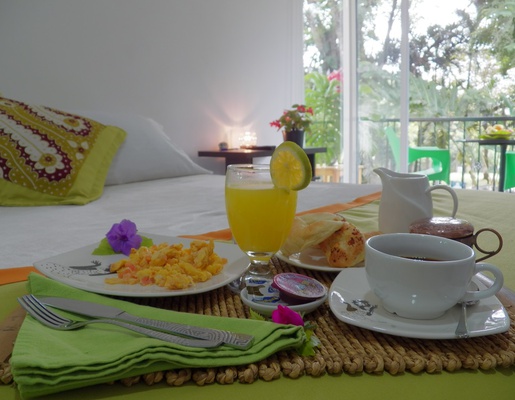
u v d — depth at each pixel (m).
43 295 0.60
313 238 0.75
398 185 0.91
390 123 3.96
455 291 0.52
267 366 0.45
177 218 1.29
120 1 2.69
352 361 0.47
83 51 2.54
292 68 4.00
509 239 0.99
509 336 0.52
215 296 0.66
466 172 4.45
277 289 0.61
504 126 4.16
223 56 3.38
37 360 0.40
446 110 4.32
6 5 2.21
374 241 0.59
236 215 0.75
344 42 4.08
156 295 0.60
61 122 1.74
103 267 0.74
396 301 0.54
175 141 3.09
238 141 3.55
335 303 0.59
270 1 3.74
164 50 2.96
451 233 0.72
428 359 0.47
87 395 0.42
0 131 1.58
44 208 1.47
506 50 4.02
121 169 1.99
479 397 0.42
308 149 3.39
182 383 0.44
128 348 0.44
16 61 2.27
